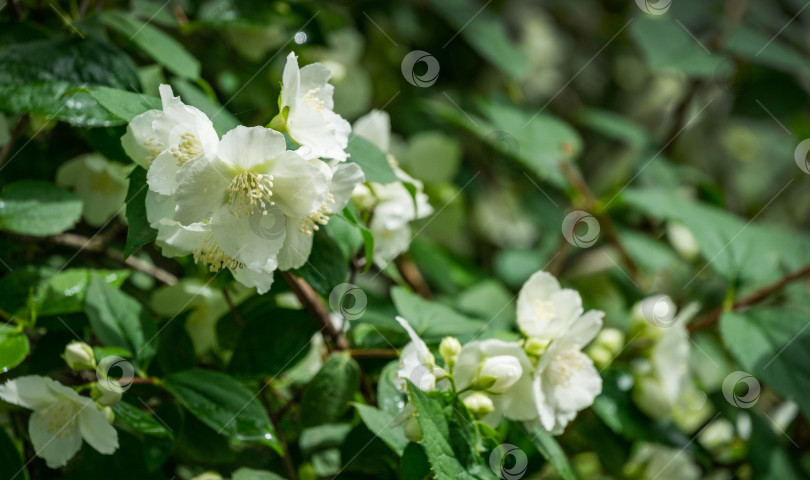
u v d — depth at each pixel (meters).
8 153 0.69
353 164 0.60
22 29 0.68
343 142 0.61
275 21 0.74
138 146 0.60
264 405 0.67
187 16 0.76
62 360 0.66
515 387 0.64
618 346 0.71
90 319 0.64
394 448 0.63
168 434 0.63
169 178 0.59
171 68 0.68
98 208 0.70
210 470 0.68
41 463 0.67
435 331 0.66
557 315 0.65
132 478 0.65
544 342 0.64
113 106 0.60
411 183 0.64
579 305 0.65
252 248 0.59
